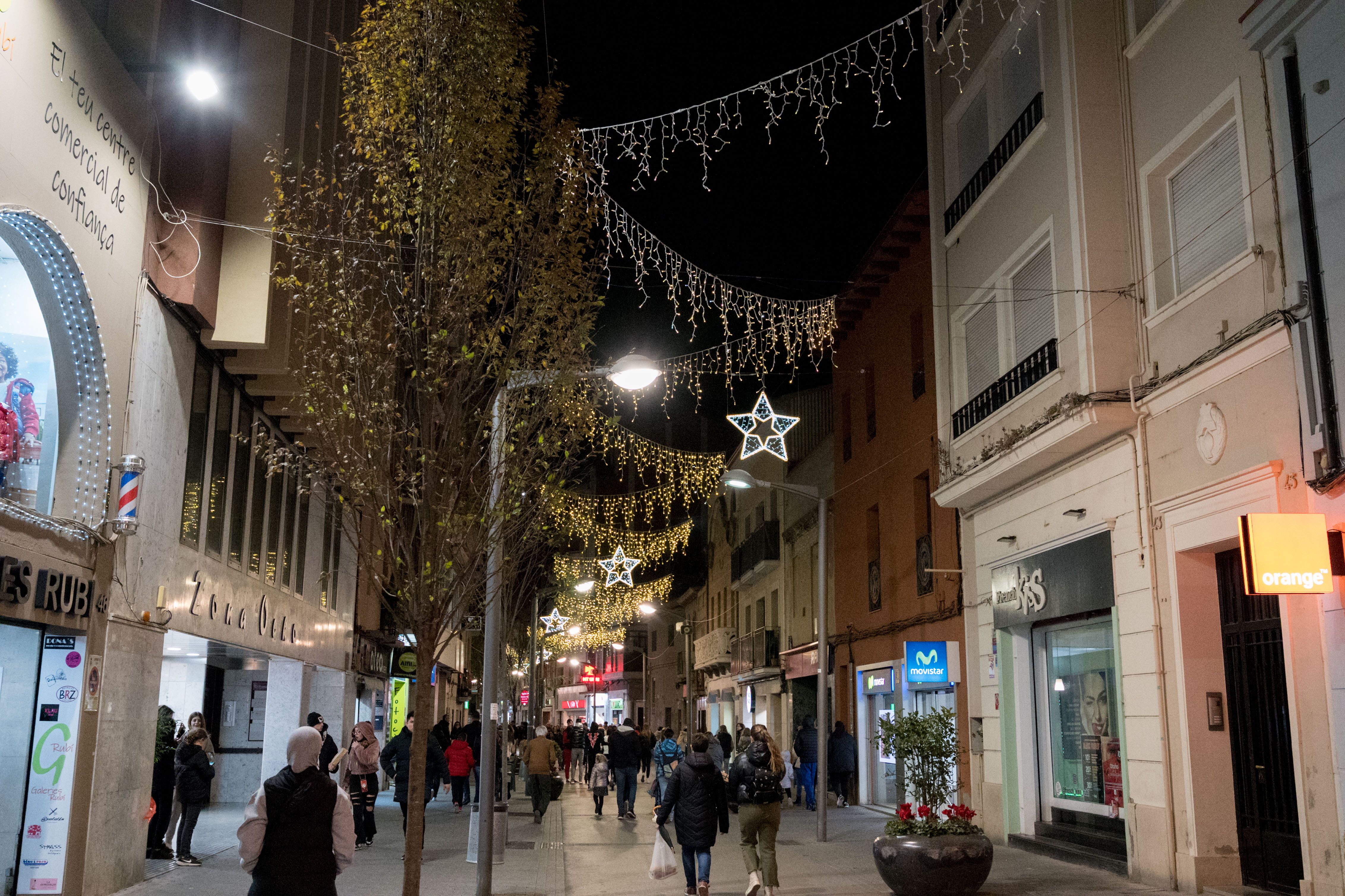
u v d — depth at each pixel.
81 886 9.82
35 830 9.49
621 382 11.16
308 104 14.05
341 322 8.38
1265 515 8.76
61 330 9.75
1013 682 15.78
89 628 9.85
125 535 10.36
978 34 16.81
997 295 15.73
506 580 11.45
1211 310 10.96
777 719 33.84
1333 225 8.95
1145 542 11.88
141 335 10.91
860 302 24.22
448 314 8.32
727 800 11.01
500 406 8.80
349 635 23.36
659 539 43.00
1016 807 15.45
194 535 13.00
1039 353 14.03
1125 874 12.05
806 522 30.34
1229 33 10.83
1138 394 12.10
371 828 15.48
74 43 9.26
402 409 8.43
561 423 9.00
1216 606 11.34
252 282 12.88
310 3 13.75
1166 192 12.28
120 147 10.29
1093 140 12.89
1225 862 10.78
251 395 15.14
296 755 5.67
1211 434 10.78
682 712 60.91
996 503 16.42
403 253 9.52
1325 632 8.94
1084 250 12.66
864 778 23.69
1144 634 11.90
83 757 9.81
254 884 5.48
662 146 12.19
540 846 16.44
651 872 11.09
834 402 27.03
